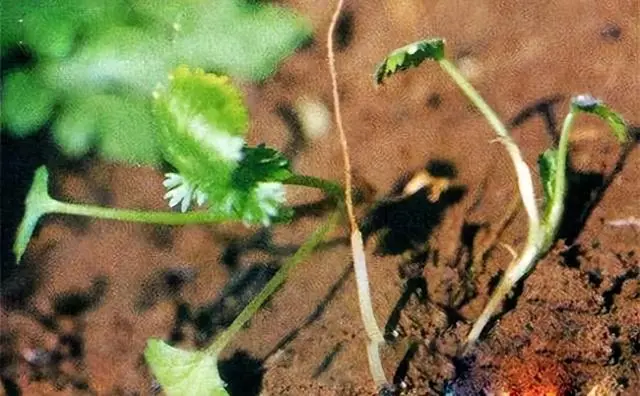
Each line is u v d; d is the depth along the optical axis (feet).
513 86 0.86
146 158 0.86
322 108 0.87
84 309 0.85
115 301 0.85
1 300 0.85
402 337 0.82
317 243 0.83
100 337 0.84
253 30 0.87
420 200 0.85
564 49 0.86
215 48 0.86
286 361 0.82
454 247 0.84
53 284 0.85
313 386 0.81
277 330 0.83
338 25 0.88
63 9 0.86
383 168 0.85
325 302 0.83
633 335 0.81
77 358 0.84
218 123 0.73
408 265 0.84
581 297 0.81
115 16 0.86
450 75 0.84
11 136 0.87
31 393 0.83
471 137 0.85
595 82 0.85
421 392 0.80
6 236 0.86
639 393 0.80
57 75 0.86
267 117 0.87
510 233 0.83
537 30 0.86
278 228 0.85
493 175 0.84
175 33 0.86
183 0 0.86
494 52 0.86
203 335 0.84
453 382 0.81
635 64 0.85
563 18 0.86
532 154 0.84
